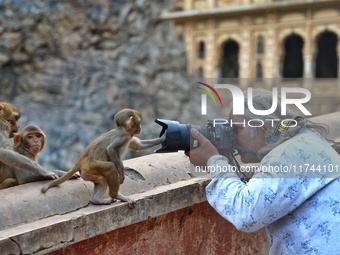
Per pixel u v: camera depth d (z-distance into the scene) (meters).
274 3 24.94
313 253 2.52
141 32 28.33
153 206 3.27
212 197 2.69
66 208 2.95
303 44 26.30
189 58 27.45
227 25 26.53
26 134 3.77
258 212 2.52
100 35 28.00
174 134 2.88
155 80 28.09
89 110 26.78
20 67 26.27
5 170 3.72
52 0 26.86
